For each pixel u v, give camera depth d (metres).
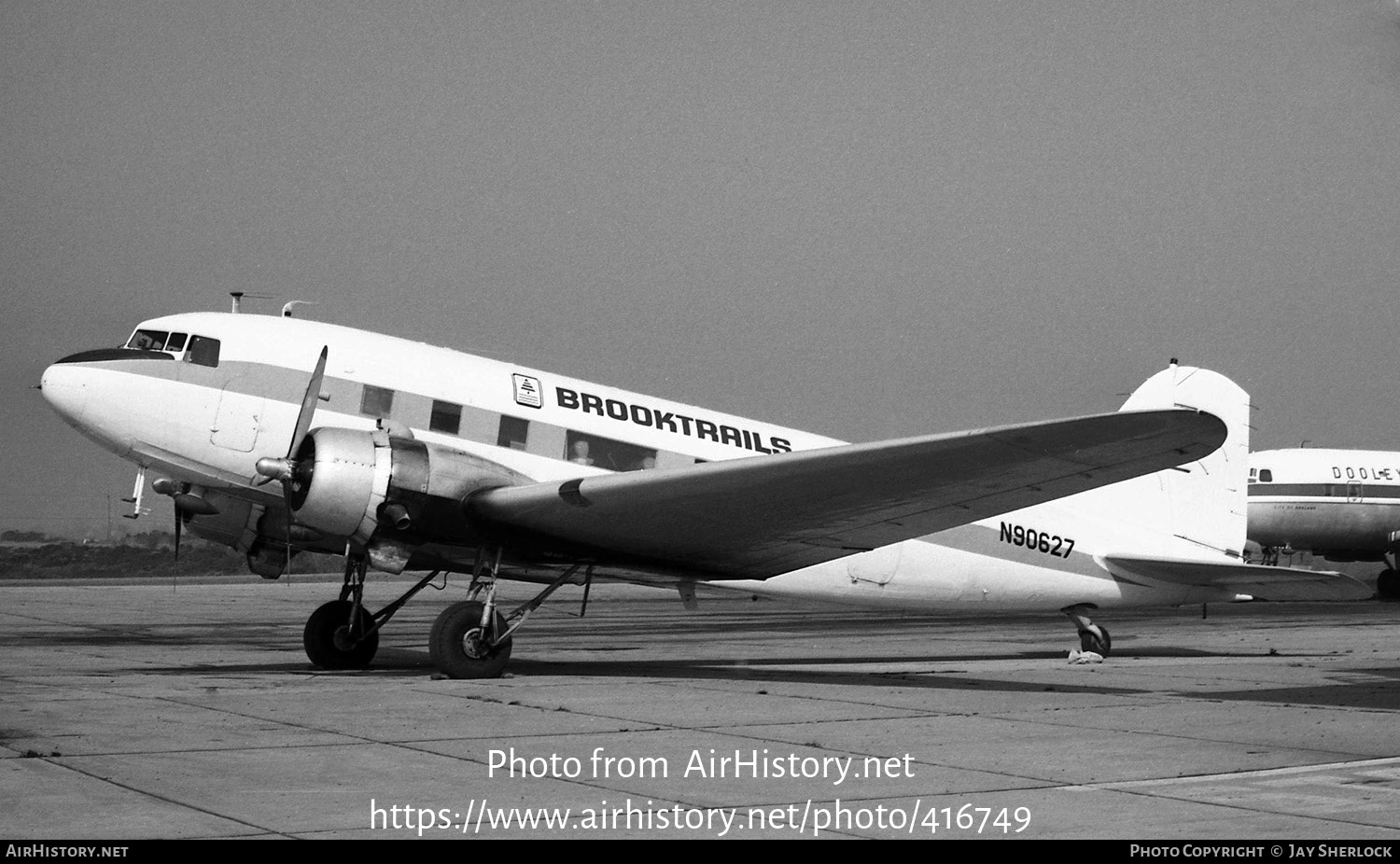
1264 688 12.48
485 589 12.38
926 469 11.16
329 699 10.31
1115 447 10.64
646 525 12.31
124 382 13.22
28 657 15.14
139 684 11.41
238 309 14.66
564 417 14.27
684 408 15.12
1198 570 16.02
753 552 13.20
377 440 12.10
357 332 14.25
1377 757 8.19
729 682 12.44
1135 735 9.03
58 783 6.77
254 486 13.55
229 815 6.16
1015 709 10.51
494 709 9.88
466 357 14.40
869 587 15.29
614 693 11.19
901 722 9.62
